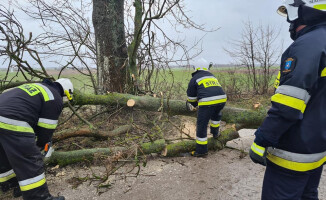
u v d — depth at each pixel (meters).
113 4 5.25
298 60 1.23
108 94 4.56
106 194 2.57
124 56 5.54
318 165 1.44
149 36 5.30
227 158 3.41
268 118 1.35
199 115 3.28
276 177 1.48
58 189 2.68
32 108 2.14
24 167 2.04
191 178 2.86
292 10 1.43
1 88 4.33
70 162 3.16
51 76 4.25
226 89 7.70
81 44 4.46
